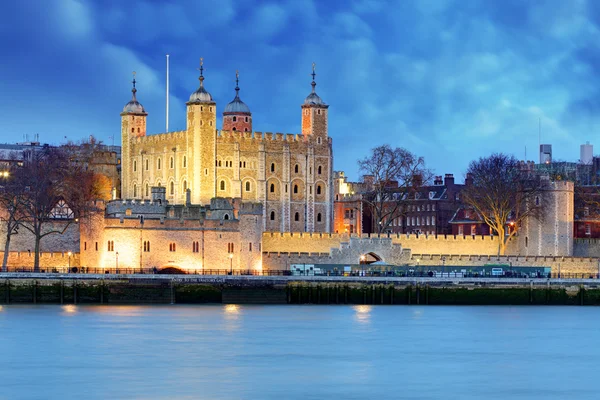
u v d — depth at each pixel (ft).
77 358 620.90
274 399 531.91
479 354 652.89
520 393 552.41
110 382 561.84
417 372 597.52
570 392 555.69
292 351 650.02
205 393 540.93
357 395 542.16
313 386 559.79
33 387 550.77
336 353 647.56
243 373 587.27
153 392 541.75
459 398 540.93
